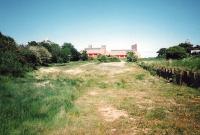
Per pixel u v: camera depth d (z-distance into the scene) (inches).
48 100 553.3
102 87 937.5
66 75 1422.2
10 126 379.6
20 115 435.8
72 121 449.7
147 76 1358.3
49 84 839.7
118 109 563.8
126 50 6560.0
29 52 1888.5
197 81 839.1
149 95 735.7
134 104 609.6
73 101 642.8
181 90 807.1
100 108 577.0
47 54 2522.1
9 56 1215.6
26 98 562.9
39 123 416.2
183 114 497.4
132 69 2060.8
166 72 1195.9
